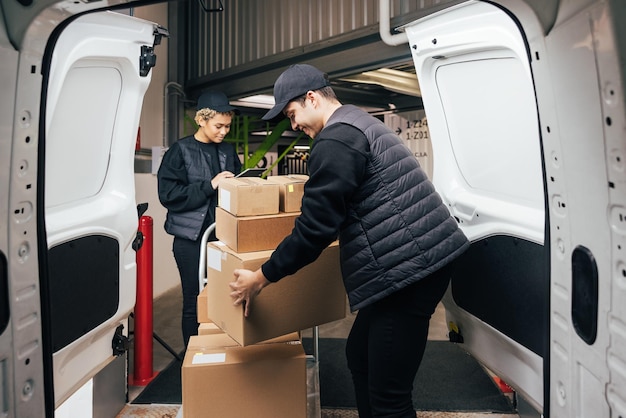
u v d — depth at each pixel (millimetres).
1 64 1030
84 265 1601
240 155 6641
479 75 1552
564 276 1105
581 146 948
